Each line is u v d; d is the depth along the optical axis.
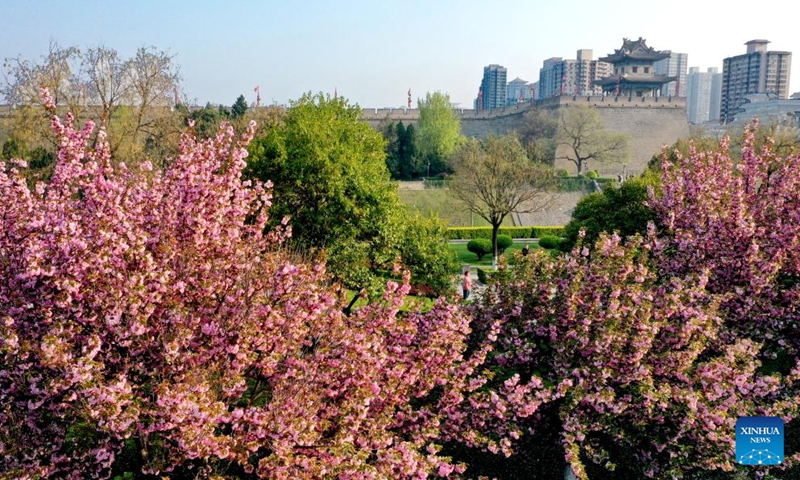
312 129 22.08
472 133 110.50
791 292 14.98
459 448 12.56
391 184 23.41
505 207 42.09
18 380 7.81
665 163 19.91
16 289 8.21
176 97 36.38
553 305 12.63
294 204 20.89
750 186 18.05
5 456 7.51
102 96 33.34
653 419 11.27
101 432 8.11
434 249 22.64
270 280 9.41
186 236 9.98
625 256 12.87
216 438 7.48
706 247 16.12
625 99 98.94
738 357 11.70
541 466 12.37
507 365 12.36
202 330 8.83
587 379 11.00
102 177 9.62
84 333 8.18
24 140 32.62
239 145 11.58
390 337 10.63
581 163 90.00
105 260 7.74
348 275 19.67
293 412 7.95
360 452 8.19
